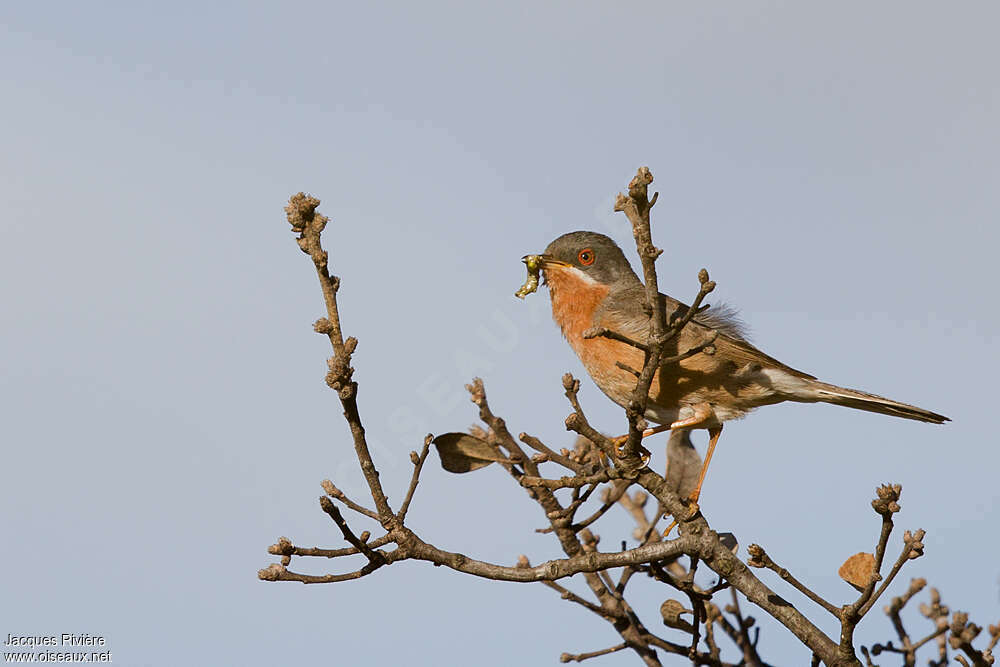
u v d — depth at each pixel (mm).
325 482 8125
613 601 10094
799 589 8430
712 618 10133
